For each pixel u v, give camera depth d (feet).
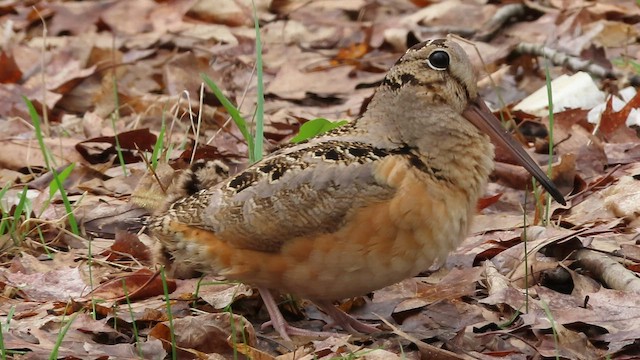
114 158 48.08
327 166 31.96
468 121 33.37
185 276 37.29
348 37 66.08
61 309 34.86
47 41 65.46
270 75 60.49
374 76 59.52
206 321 32.60
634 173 43.24
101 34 67.51
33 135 51.29
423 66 32.68
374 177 31.58
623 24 61.67
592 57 58.08
